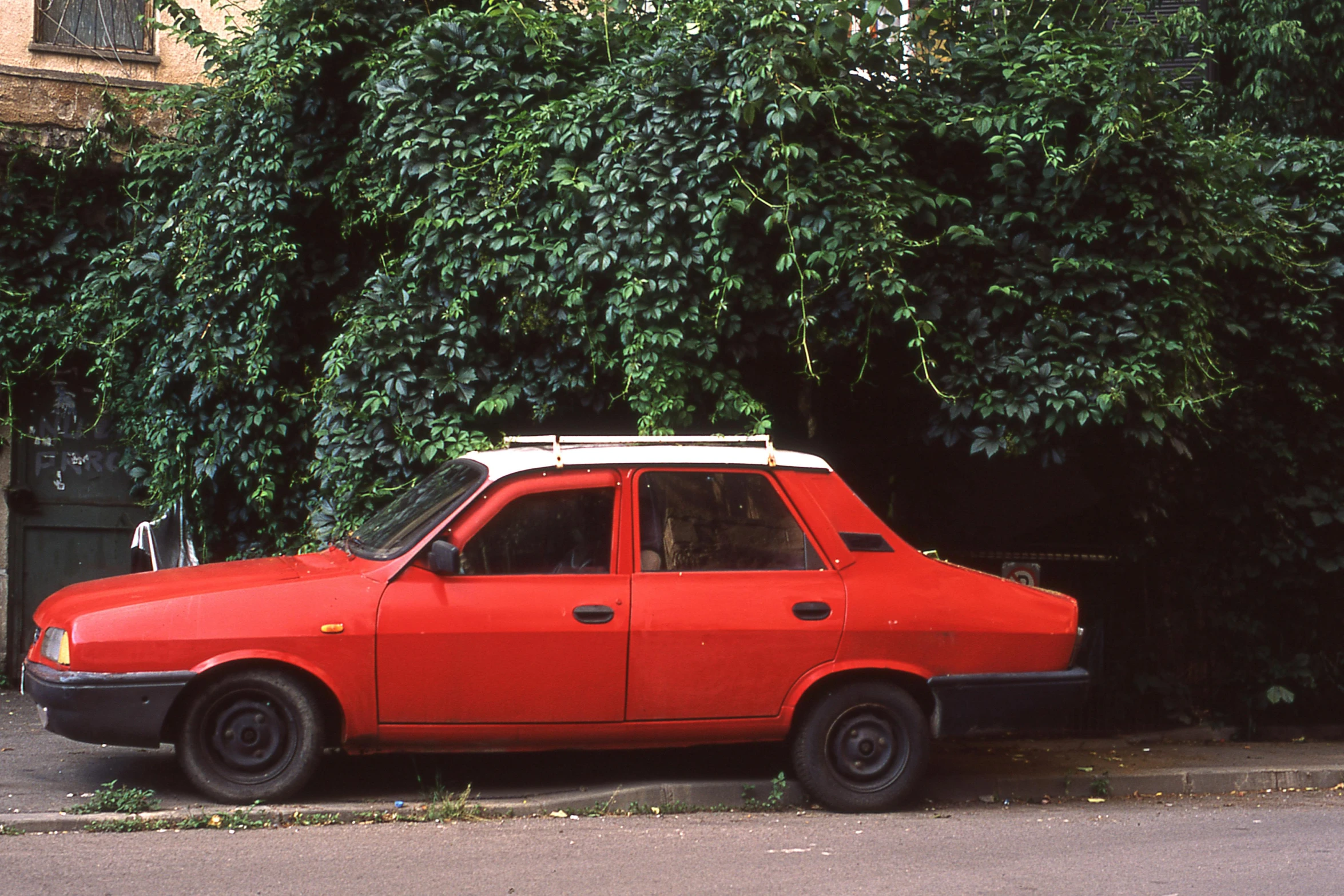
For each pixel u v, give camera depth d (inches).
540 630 241.4
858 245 297.3
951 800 282.8
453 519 245.9
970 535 388.8
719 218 301.1
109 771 271.4
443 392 319.9
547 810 252.5
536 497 250.4
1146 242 316.2
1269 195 389.7
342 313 366.9
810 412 350.6
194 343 369.4
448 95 332.5
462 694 240.1
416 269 327.9
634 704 246.1
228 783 237.8
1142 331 309.7
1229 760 332.8
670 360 306.7
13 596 413.4
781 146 298.2
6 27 413.4
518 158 321.7
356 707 237.0
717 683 248.1
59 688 227.9
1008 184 318.7
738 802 263.4
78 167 409.4
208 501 388.2
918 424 339.3
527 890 195.2
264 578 244.7
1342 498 389.4
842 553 257.3
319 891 192.5
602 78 322.3
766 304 311.4
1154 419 305.7
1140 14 338.6
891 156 309.7
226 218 367.6
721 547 254.5
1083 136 310.2
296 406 380.5
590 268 305.0
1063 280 313.3
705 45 309.9
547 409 323.9
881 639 253.3
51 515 418.0
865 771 257.6
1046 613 264.1
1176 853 232.8
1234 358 389.1
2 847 215.6
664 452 259.0
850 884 202.5
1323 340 385.7
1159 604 392.2
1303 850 237.9
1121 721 381.1
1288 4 478.9
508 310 319.0
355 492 321.7
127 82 418.3
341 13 366.0
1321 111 491.2
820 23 299.3
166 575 258.1
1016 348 313.4
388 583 239.9
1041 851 230.8
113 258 403.9
